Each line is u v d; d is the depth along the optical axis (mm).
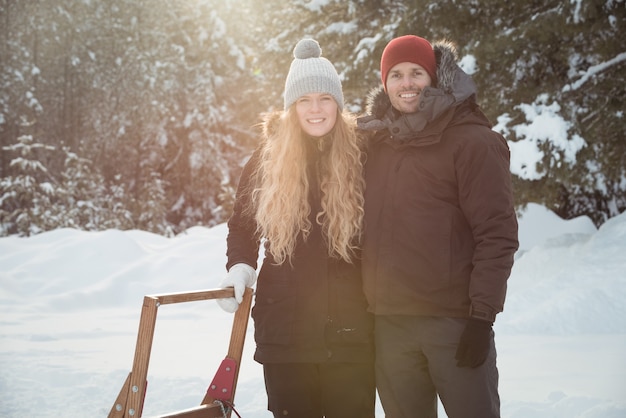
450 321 2654
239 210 3041
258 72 17766
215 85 27609
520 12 10492
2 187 19562
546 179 9805
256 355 2861
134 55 27375
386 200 2754
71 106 26781
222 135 27375
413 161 2729
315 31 15844
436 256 2660
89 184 20094
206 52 27781
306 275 2803
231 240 3031
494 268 2557
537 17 9695
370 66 12375
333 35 15094
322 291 2789
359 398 2816
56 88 26656
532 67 10234
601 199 12875
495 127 9875
